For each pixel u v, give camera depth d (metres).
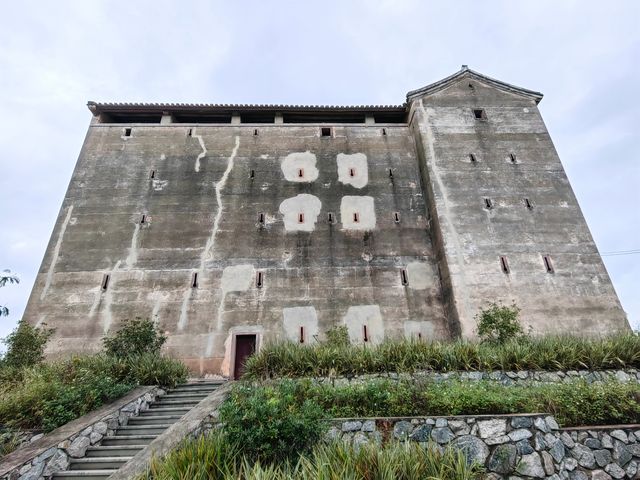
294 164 19.11
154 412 9.19
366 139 20.05
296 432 5.83
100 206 17.30
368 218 17.98
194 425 6.82
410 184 18.94
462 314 14.96
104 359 11.08
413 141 20.06
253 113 20.69
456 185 17.69
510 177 17.95
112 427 8.19
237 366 14.88
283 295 16.12
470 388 7.77
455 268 15.85
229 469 5.07
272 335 15.35
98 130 19.16
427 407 7.12
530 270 15.88
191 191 18.02
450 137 18.97
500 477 5.88
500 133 19.19
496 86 20.62
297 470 4.86
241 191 18.23
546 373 10.11
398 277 16.75
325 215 17.95
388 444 5.63
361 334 15.55
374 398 7.44
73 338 14.69
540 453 6.00
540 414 6.43
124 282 15.88
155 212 17.39
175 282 16.08
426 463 5.05
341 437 6.34
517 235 16.61
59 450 6.88
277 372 9.98
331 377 9.71
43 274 15.74
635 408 6.89
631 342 10.80
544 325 14.80
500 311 14.13
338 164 19.25
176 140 19.22
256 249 17.00
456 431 6.43
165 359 11.56
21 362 12.36
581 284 15.69
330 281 16.50
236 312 15.71
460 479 4.91
